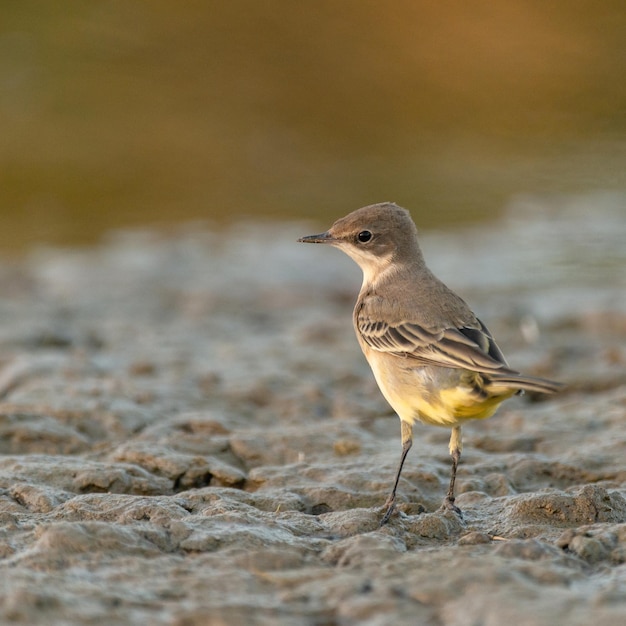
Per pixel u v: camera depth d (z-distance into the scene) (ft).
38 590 22.74
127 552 25.76
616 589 23.04
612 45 120.16
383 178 98.22
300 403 44.75
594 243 78.69
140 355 52.21
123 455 36.09
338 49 120.47
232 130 106.63
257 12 123.95
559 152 102.89
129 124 106.32
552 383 27.55
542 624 20.98
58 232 86.38
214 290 69.82
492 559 24.70
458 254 77.71
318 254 80.94
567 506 29.94
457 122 110.63
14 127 104.99
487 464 35.70
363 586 23.43
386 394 32.48
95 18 121.29
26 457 35.12
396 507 31.48
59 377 46.60
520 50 120.47
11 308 63.87
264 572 24.57
